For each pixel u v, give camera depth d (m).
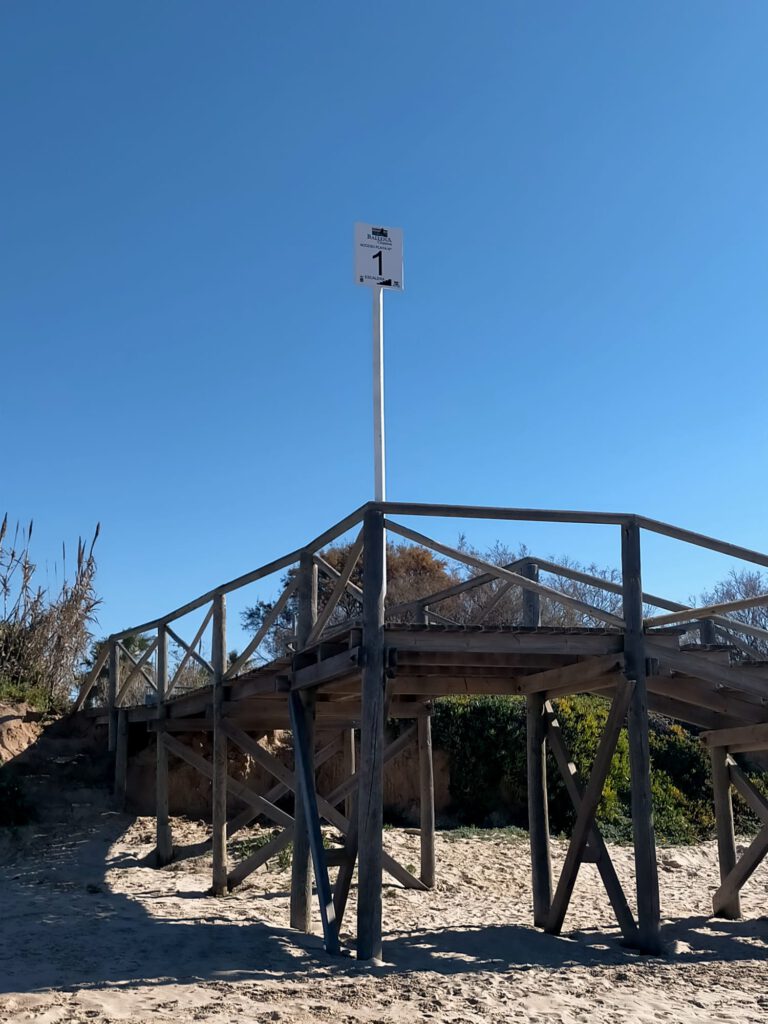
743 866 10.28
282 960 7.64
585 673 8.99
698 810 17.66
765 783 18.44
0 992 6.32
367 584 8.04
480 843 14.49
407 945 8.62
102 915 9.31
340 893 8.74
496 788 16.91
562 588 29.53
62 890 10.78
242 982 6.85
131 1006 6.09
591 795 8.84
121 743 14.78
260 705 11.82
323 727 13.03
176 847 12.91
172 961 7.46
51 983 6.61
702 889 12.56
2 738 15.03
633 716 8.42
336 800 12.13
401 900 11.11
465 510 8.27
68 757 15.38
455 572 31.56
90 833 13.52
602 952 8.50
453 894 11.62
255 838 13.57
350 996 6.60
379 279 10.47
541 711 10.32
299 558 9.75
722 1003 6.94
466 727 16.97
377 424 10.13
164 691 13.29
